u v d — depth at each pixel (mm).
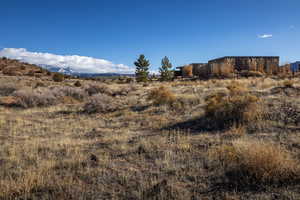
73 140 7086
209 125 8070
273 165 3701
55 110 14070
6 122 10352
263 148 4082
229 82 22641
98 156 5434
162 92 13297
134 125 9312
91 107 13367
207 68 49812
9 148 6145
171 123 9031
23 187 3705
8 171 4570
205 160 4789
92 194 3572
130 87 25562
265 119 7801
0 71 52469
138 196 3420
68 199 3408
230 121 7789
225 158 4613
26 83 31125
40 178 4059
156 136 7199
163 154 5406
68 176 4266
